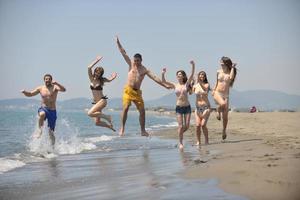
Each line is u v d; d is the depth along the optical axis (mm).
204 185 5719
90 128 25391
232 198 4934
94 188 6145
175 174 6824
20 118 42531
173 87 11891
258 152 9023
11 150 11875
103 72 10648
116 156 10516
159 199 5125
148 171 7566
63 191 6027
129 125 30594
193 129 21406
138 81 9828
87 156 10688
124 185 6211
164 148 12383
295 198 4762
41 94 12344
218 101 12695
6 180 7051
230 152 9719
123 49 9859
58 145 13023
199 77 12414
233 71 12555
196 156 9492
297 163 6836
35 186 6469
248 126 21750
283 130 17641
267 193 5012
